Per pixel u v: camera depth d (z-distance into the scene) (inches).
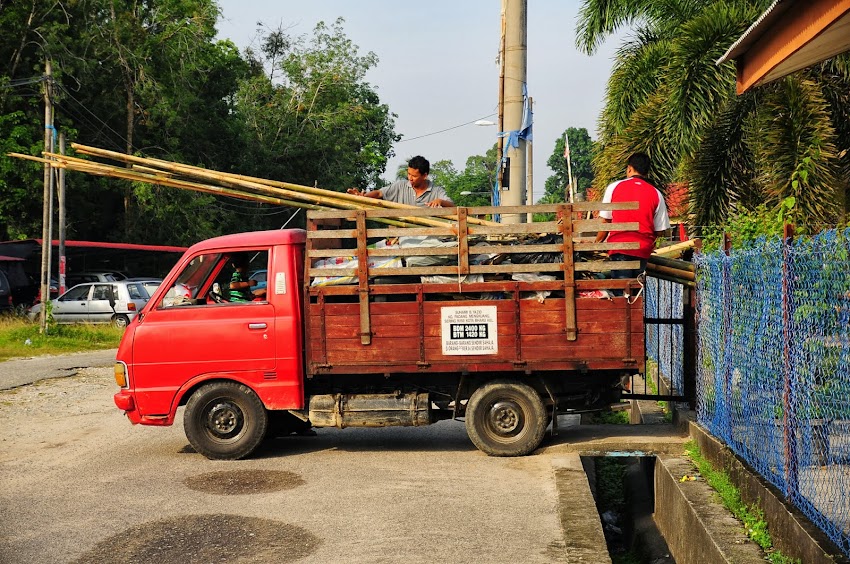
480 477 288.4
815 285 182.4
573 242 305.7
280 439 369.7
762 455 220.8
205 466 315.6
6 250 1138.7
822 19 232.1
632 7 631.8
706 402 297.0
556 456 311.7
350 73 1974.7
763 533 203.2
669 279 338.6
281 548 220.2
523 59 464.1
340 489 277.3
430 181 379.9
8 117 1219.2
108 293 999.6
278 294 322.3
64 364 681.0
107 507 261.4
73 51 1314.0
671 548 265.6
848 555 160.1
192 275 332.8
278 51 1985.7
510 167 465.7
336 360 314.8
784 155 454.6
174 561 212.2
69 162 361.7
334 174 1819.6
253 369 320.5
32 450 352.8
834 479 177.3
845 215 481.4
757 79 297.4
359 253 311.4
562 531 227.8
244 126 1653.5
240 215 1624.0
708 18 493.4
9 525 243.6
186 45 1449.3
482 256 319.3
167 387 323.0
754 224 375.2
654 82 593.3
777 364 207.3
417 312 311.6
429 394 324.5
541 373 318.7
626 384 349.4
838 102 504.4
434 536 227.1
